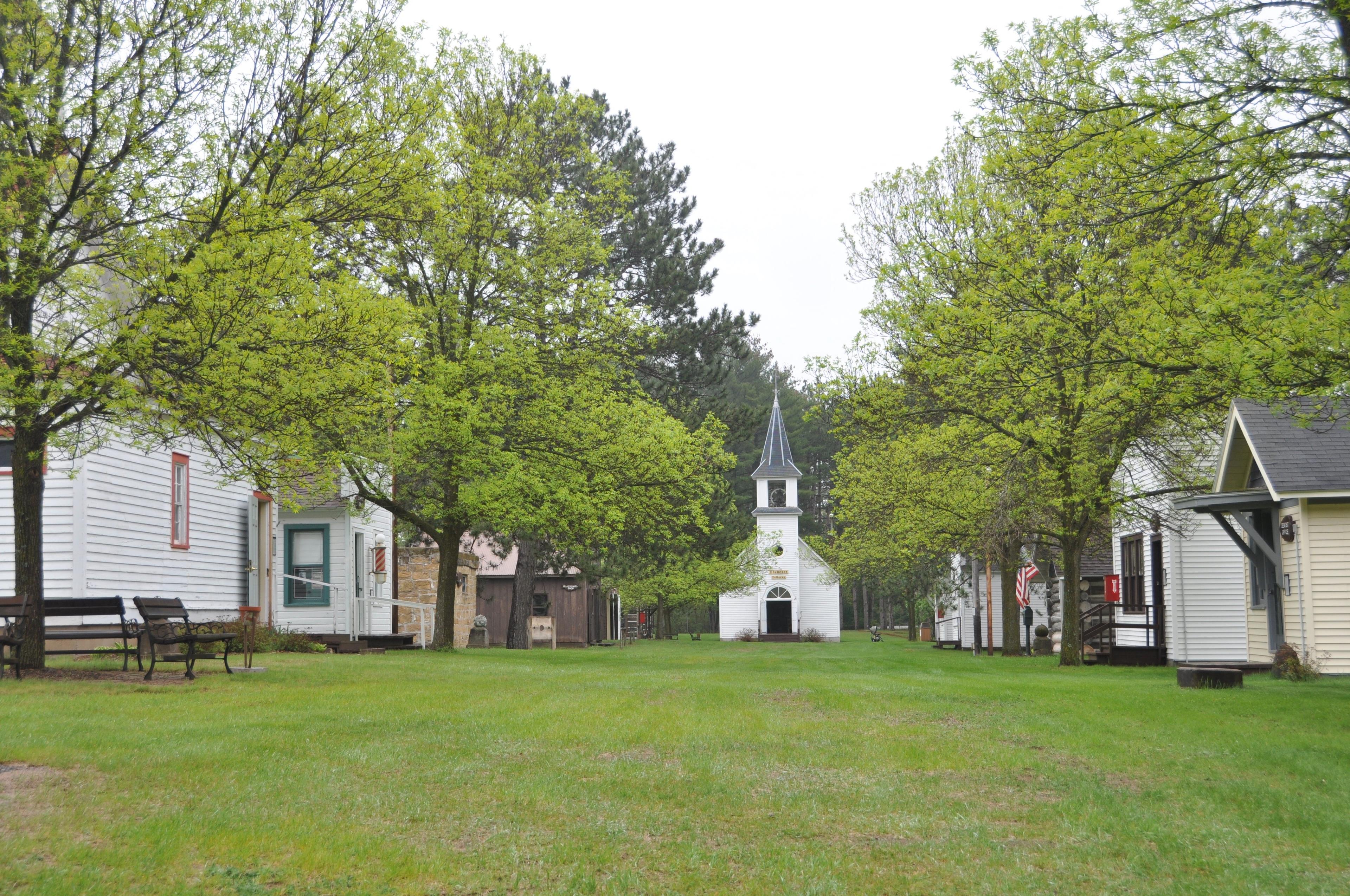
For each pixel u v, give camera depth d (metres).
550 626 45.66
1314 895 6.48
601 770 9.55
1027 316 18.08
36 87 13.60
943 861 7.16
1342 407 15.69
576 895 6.26
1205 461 24.73
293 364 15.19
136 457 21.16
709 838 7.54
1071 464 23.03
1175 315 13.90
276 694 13.98
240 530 25.77
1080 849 7.43
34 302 15.88
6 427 16.81
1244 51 12.98
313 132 15.81
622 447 26.02
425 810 7.87
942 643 50.72
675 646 51.97
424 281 24.95
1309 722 12.95
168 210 14.84
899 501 29.28
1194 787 9.28
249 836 6.84
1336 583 19.72
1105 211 16.59
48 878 5.85
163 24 14.67
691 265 38.84
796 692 16.38
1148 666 26.33
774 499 72.44
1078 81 14.16
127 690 13.68
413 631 37.09
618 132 40.50
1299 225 13.67
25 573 15.35
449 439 23.62
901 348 24.34
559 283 25.30
